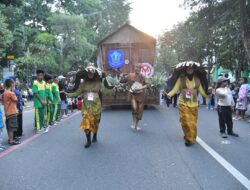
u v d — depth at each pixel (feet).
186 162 23.76
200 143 30.35
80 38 183.83
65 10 213.05
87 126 28.35
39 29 203.21
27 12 202.39
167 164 23.27
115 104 58.08
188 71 29.99
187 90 29.60
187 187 18.67
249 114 53.52
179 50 136.67
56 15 182.39
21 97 34.58
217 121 46.06
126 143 30.48
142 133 35.73
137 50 68.74
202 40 81.00
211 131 37.27
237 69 77.10
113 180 19.95
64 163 23.79
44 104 37.40
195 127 29.58
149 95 58.18
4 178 20.63
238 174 20.90
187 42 127.85
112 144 30.09
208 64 89.76
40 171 21.93
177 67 29.91
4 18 136.36
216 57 84.69
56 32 181.98
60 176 20.83
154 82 57.93
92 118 28.91
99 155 26.02
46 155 26.25
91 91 29.19
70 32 182.91
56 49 185.98
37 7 204.23
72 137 33.96
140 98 37.83
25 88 111.86
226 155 25.79
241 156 25.44
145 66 57.57
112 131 37.11
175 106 65.87
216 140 31.86
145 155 25.86
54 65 175.94
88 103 28.99
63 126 41.65
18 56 177.06
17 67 156.25
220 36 75.41
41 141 31.96
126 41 68.95
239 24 66.03
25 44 185.06
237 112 49.06
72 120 47.42
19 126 34.17
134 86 37.70
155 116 50.93
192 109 29.53
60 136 34.60
